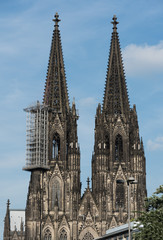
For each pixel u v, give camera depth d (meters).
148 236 150.38
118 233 190.50
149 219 155.25
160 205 163.62
